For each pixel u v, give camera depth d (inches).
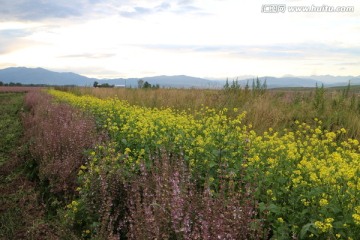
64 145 307.9
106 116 459.2
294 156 212.1
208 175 205.2
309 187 184.5
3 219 228.1
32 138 401.7
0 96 1641.2
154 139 284.0
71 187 250.8
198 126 317.1
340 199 163.3
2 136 479.8
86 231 193.0
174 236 154.5
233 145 242.8
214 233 141.3
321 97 462.0
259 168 203.9
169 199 165.5
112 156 244.5
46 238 205.0
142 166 209.8
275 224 168.1
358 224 145.0
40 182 279.9
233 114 447.8
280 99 527.2
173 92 665.6
